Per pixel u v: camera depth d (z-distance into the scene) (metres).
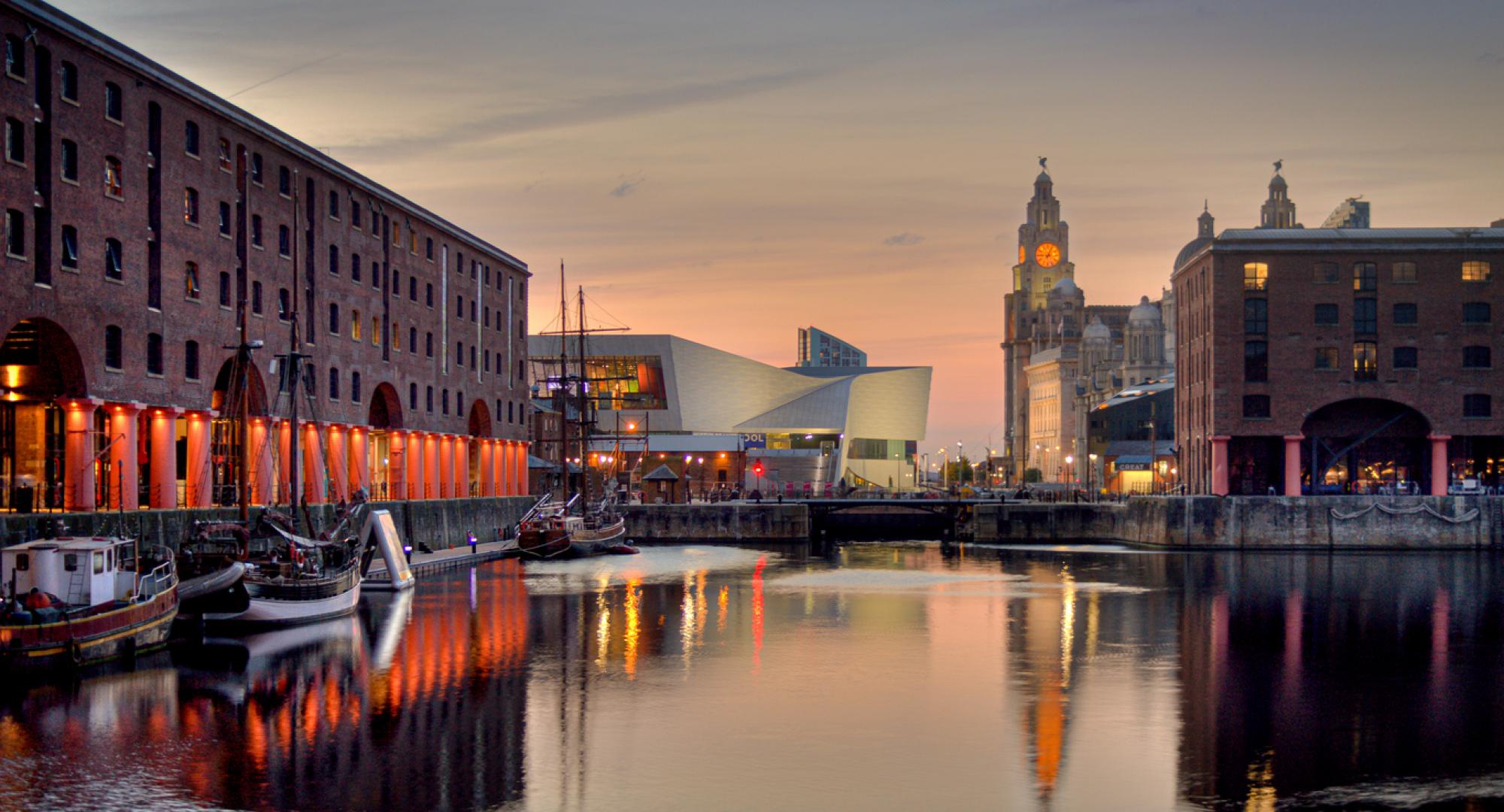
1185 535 120.69
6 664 49.50
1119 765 40.50
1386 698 50.22
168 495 72.62
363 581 84.94
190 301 75.50
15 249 62.00
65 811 35.34
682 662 57.41
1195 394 132.38
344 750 41.62
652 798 37.00
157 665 54.22
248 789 37.47
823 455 198.75
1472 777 39.25
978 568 104.62
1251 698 50.00
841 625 69.12
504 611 74.44
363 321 98.62
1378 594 83.31
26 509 67.25
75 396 66.12
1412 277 123.31
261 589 64.62
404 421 105.94
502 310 131.12
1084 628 68.00
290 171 88.00
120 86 69.50
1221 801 36.91
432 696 49.81
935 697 50.19
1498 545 116.81
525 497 134.25
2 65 60.94
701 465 185.75
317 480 89.31
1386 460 127.94
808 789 37.94
